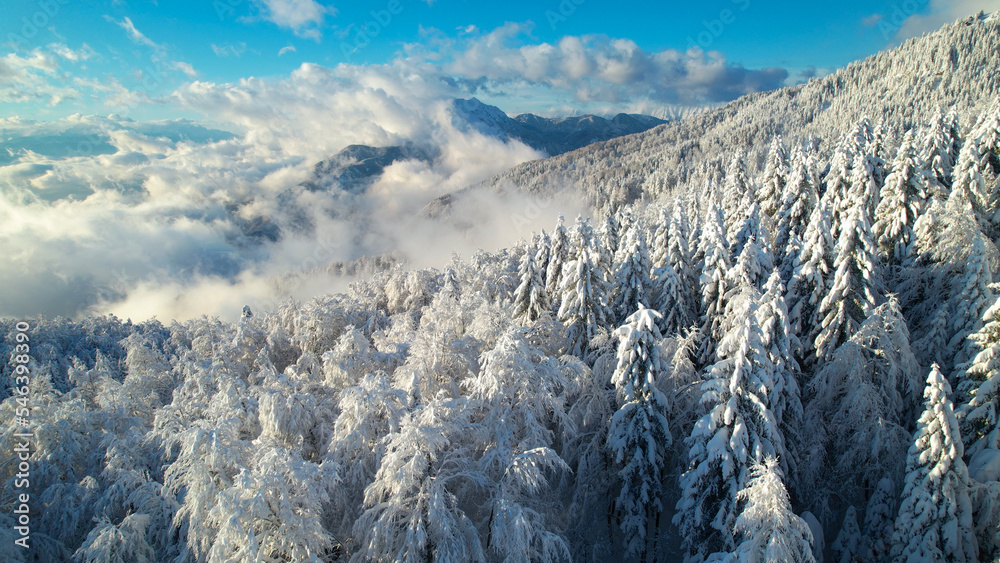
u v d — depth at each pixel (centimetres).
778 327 1712
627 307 2673
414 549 1327
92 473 1911
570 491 2038
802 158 3284
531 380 1811
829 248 2164
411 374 1883
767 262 2325
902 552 1404
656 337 1747
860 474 1883
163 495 1667
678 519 1672
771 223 3234
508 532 1355
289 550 1213
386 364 2356
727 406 1501
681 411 1975
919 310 2242
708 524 1605
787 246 2584
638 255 2662
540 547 1480
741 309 1559
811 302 2180
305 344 3297
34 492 1841
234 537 1122
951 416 1325
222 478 1418
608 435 1814
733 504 1450
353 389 1648
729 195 4219
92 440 2038
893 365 1748
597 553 1880
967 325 1797
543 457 1459
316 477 1347
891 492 1617
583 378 1931
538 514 1469
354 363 2245
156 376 3319
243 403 1998
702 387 1606
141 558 1522
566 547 1430
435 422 1446
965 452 1491
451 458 1568
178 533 1680
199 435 1392
